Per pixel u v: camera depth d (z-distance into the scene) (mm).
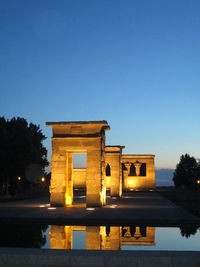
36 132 55281
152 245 13219
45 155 56844
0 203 34062
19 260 8023
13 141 46031
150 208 26891
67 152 30078
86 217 19984
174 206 29125
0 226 18422
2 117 47656
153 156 71000
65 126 29656
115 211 24188
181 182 72500
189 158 73000
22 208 27219
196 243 13594
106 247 12766
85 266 7898
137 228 17672
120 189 43531
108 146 44438
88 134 29234
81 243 13469
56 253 8102
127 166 71312
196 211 30188
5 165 44594
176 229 17328
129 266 7809
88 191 28312
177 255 7887
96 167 28609
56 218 19547
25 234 15578
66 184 29797
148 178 70375
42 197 51344
